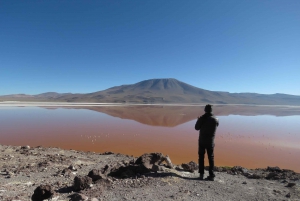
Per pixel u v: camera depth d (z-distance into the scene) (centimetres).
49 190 520
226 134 2891
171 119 4697
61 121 3866
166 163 812
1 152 1215
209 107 698
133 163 793
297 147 2178
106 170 760
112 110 7244
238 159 1728
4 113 5103
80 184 581
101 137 2514
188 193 559
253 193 588
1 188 616
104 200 495
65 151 1411
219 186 632
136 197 518
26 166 923
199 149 702
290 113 7712
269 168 980
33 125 3266
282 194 585
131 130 3047
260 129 3381
